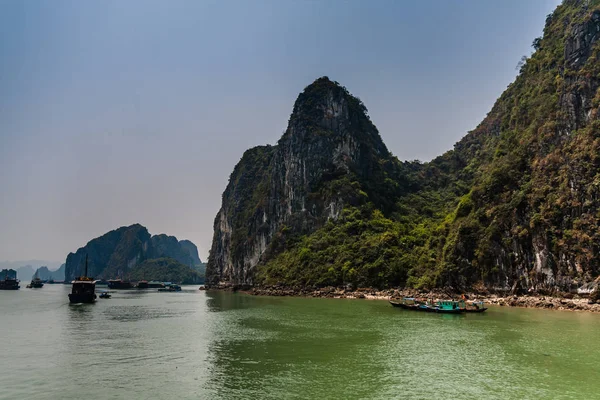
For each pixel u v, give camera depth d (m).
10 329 53.25
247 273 152.50
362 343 41.34
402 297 90.50
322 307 75.94
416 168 173.00
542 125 84.38
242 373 31.41
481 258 81.38
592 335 43.53
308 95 157.00
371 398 25.91
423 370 31.64
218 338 45.25
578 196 69.06
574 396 25.98
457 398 25.80
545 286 70.06
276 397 26.30
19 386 28.81
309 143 145.25
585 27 85.12
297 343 41.75
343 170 138.75
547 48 102.31
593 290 62.91
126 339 45.38
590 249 64.75
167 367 33.38
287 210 145.00
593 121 73.25
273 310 72.94
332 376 30.41
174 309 79.62
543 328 47.94
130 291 176.88
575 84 80.44
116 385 28.91
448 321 54.81
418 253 102.44
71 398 26.50
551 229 70.50
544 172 77.12
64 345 42.28
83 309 80.88
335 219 128.75
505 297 75.75
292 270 121.38
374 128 171.75
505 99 147.00
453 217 97.44
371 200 134.25
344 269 107.50
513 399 25.55
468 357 35.28
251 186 190.75
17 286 188.62
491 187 86.62
